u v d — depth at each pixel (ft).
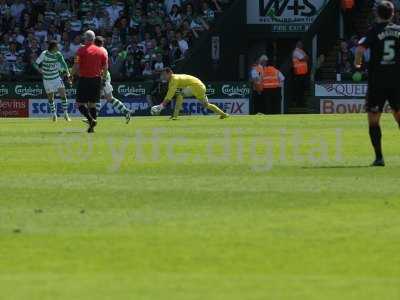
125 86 291.99
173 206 98.94
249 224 89.40
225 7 312.91
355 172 123.03
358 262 75.87
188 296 65.82
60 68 241.76
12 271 73.92
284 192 106.83
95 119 192.24
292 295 66.03
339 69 296.10
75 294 66.49
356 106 286.87
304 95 292.61
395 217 92.32
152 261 76.59
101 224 90.22
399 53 127.75
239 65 309.42
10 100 295.48
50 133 190.39
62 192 108.58
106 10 308.60
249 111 289.74
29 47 303.07
